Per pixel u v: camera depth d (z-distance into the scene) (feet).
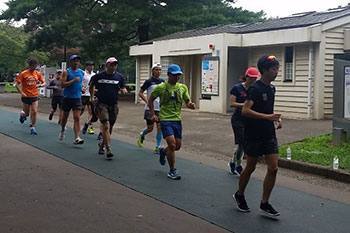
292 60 56.70
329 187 26.94
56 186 24.35
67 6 93.56
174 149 26.66
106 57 101.50
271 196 24.17
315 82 54.34
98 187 24.52
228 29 68.23
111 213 20.17
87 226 18.38
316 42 53.72
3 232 17.40
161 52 73.41
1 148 34.91
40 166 29.07
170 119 26.81
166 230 18.31
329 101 54.90
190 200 22.66
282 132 43.60
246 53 65.77
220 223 19.45
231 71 66.18
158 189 24.50
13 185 24.27
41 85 42.96
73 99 37.04
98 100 32.40
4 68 169.58
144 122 53.98
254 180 27.58
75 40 102.99
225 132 45.11
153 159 32.48
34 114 42.11
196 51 65.77
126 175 27.40
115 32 96.68
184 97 27.02
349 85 35.60
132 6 88.69
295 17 64.49
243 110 20.10
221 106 61.21
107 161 31.22
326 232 18.75
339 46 54.95
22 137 40.09
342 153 33.60
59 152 33.68
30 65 41.86
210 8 93.04
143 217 19.81
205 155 35.78
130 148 36.83
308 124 48.91
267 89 20.16
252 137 20.26
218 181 26.78
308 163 31.07
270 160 20.13
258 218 20.26
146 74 81.87
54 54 146.72
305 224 19.69
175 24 91.45
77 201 21.75
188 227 18.80
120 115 60.80
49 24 95.20
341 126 36.40
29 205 20.86
